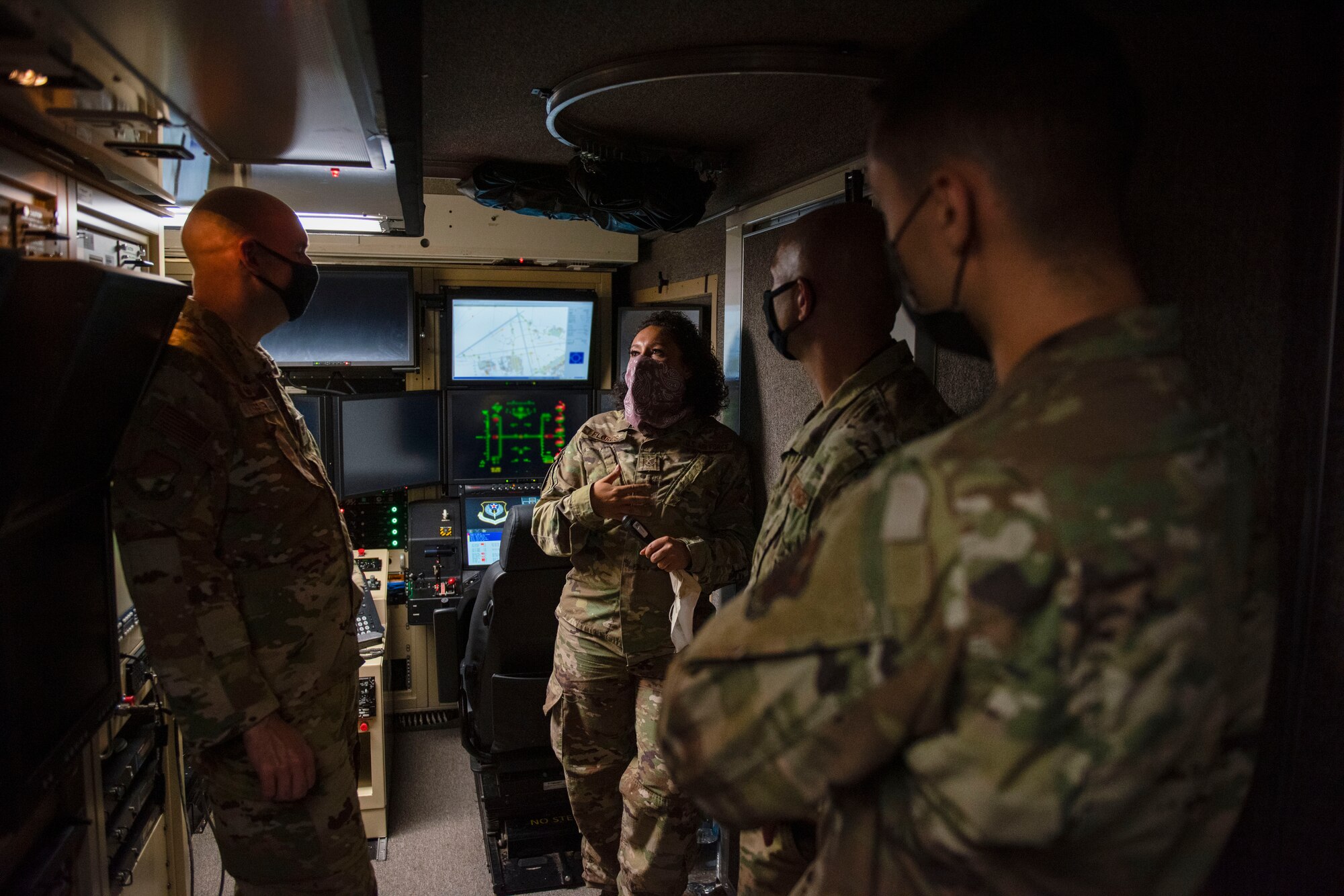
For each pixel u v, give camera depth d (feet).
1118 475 1.65
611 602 6.55
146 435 4.25
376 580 10.30
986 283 1.98
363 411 9.83
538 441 11.11
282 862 4.85
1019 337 1.94
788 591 1.89
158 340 4.06
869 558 1.75
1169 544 1.63
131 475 4.22
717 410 7.11
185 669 4.32
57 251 4.00
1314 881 3.11
